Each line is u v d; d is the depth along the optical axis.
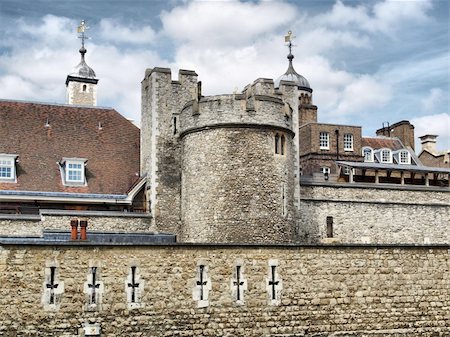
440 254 24.14
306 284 22.30
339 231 31.17
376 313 22.97
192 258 21.12
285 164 26.61
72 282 19.73
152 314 20.44
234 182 25.69
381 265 23.31
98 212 27.34
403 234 32.47
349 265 22.92
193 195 26.59
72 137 30.62
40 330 19.27
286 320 21.89
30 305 19.27
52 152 29.45
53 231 25.23
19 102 31.14
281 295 21.95
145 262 20.58
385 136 49.66
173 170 29.03
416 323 23.41
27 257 19.41
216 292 21.23
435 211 33.44
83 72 46.59
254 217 25.48
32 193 27.27
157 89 29.45
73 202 28.00
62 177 28.55
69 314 19.59
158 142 29.00
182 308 20.78
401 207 32.72
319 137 45.06
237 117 26.02
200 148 26.55
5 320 18.98
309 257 22.48
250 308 21.53
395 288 23.34
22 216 25.92
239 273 21.58
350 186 32.44
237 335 21.28
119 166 30.36
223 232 25.42
